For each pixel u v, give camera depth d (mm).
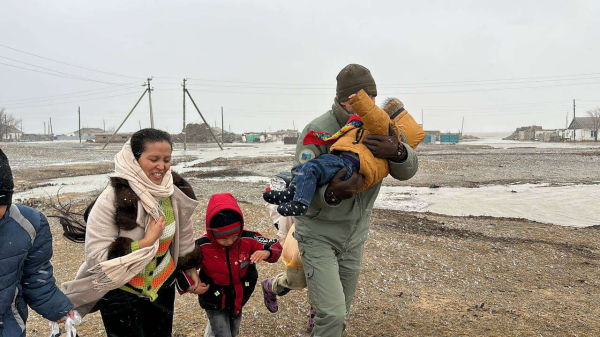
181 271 3371
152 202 2881
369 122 3072
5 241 2371
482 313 4918
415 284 5906
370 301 5199
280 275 4156
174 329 4355
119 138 102500
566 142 94250
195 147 77312
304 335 4285
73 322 2773
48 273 2645
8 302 2426
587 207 14547
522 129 127625
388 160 3270
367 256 7219
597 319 4828
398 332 4375
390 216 11648
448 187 19953
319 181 3074
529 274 6551
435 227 10219
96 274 2773
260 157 43344
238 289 3531
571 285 6090
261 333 4320
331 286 3301
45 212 11805
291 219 4324
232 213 3273
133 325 3141
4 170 2268
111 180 2922
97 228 2844
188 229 3246
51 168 29922
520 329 4496
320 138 3383
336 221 3338
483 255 7559
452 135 93500
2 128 124125
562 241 8883
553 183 21391
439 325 4559
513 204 15195
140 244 2850
